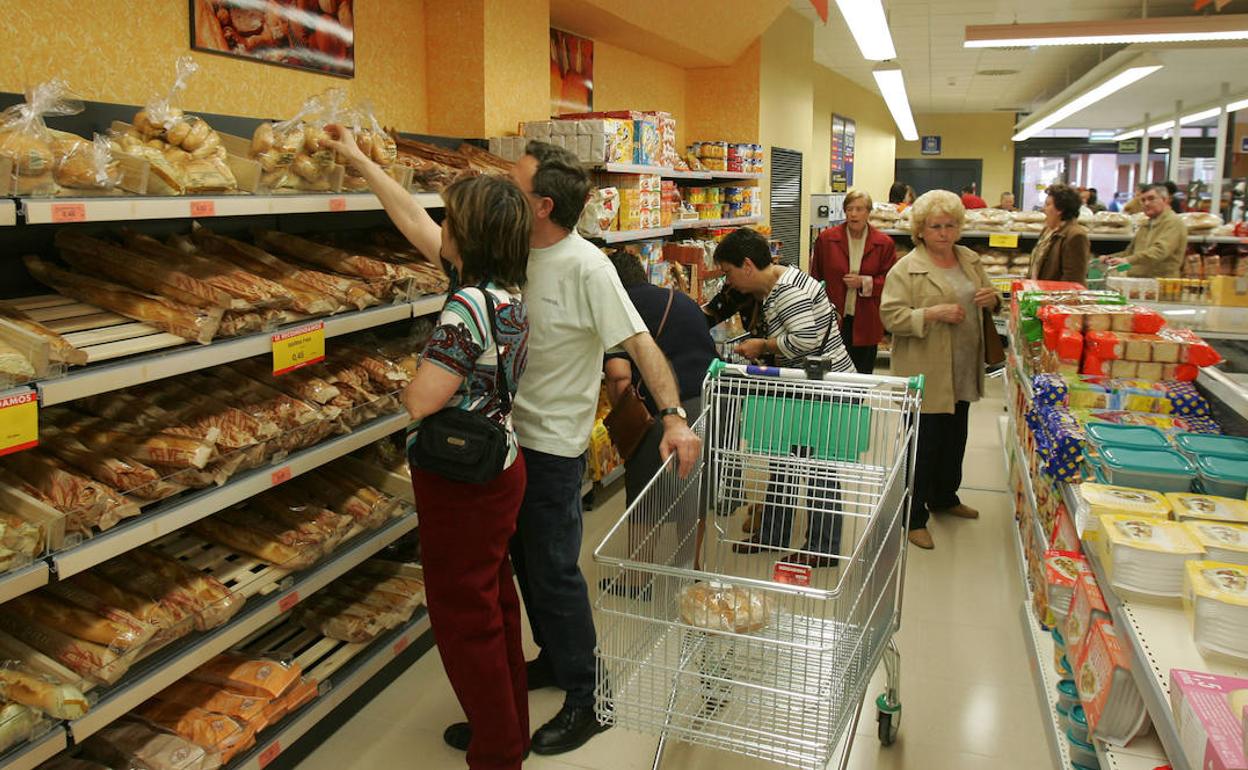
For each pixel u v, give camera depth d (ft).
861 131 55.47
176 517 6.79
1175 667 5.34
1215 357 10.21
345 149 8.46
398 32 13.29
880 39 24.47
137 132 7.32
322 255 9.20
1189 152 69.36
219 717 7.44
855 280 18.84
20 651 6.32
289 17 10.99
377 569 10.36
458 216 6.92
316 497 9.16
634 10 18.20
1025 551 12.01
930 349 13.05
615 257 11.53
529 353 8.11
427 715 9.31
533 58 15.20
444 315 6.84
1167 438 8.39
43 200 5.65
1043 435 9.28
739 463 8.59
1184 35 24.56
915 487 13.58
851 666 6.69
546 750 8.55
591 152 14.01
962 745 8.75
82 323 6.81
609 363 10.80
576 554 8.57
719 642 6.70
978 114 69.05
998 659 10.44
